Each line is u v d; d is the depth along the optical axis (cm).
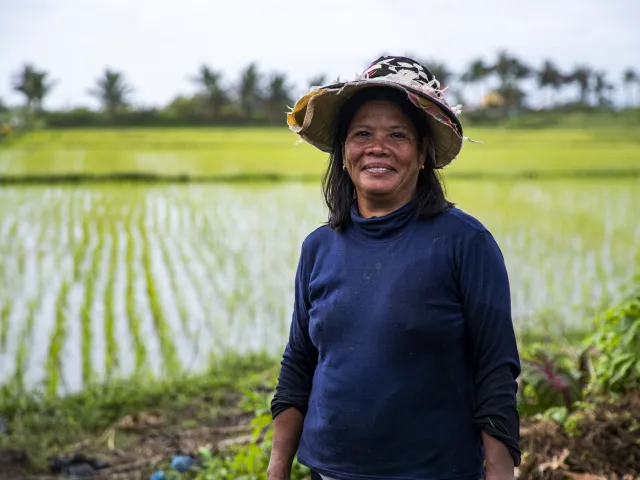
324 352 238
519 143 4478
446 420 224
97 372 626
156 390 589
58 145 4159
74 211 1650
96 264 1091
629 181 2362
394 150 233
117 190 2102
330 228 250
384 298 226
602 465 353
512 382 223
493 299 223
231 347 716
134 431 527
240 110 8325
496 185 2231
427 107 232
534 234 1335
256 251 1184
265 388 590
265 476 379
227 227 1424
